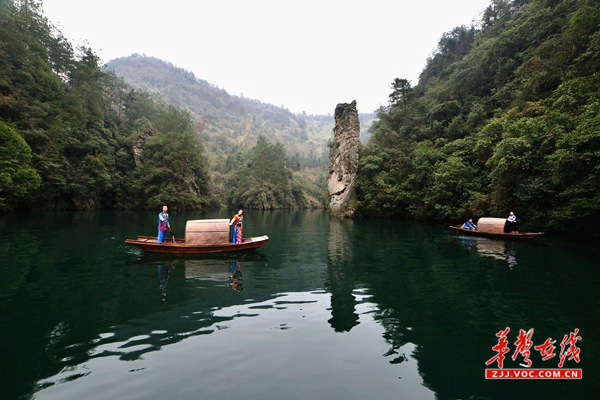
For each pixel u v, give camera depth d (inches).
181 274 330.6
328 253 475.2
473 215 929.5
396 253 475.2
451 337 187.8
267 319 211.8
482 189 938.1
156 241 466.0
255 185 2898.6
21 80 1333.7
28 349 165.5
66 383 134.6
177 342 175.6
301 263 397.7
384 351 169.0
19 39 1363.2
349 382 138.5
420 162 1211.9
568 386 140.2
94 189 1716.3
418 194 1220.5
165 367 149.0
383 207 1389.0
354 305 242.8
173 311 224.2
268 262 402.0
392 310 232.4
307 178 4704.7
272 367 150.2
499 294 271.1
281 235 736.3
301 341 179.2
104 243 518.9
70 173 1541.6
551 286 293.9
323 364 153.9
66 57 1855.3
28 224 800.3
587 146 515.5
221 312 223.5
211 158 4252.0
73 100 1684.3
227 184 3499.0
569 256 438.0
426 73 2630.4
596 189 540.4
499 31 1764.3
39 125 1338.6
